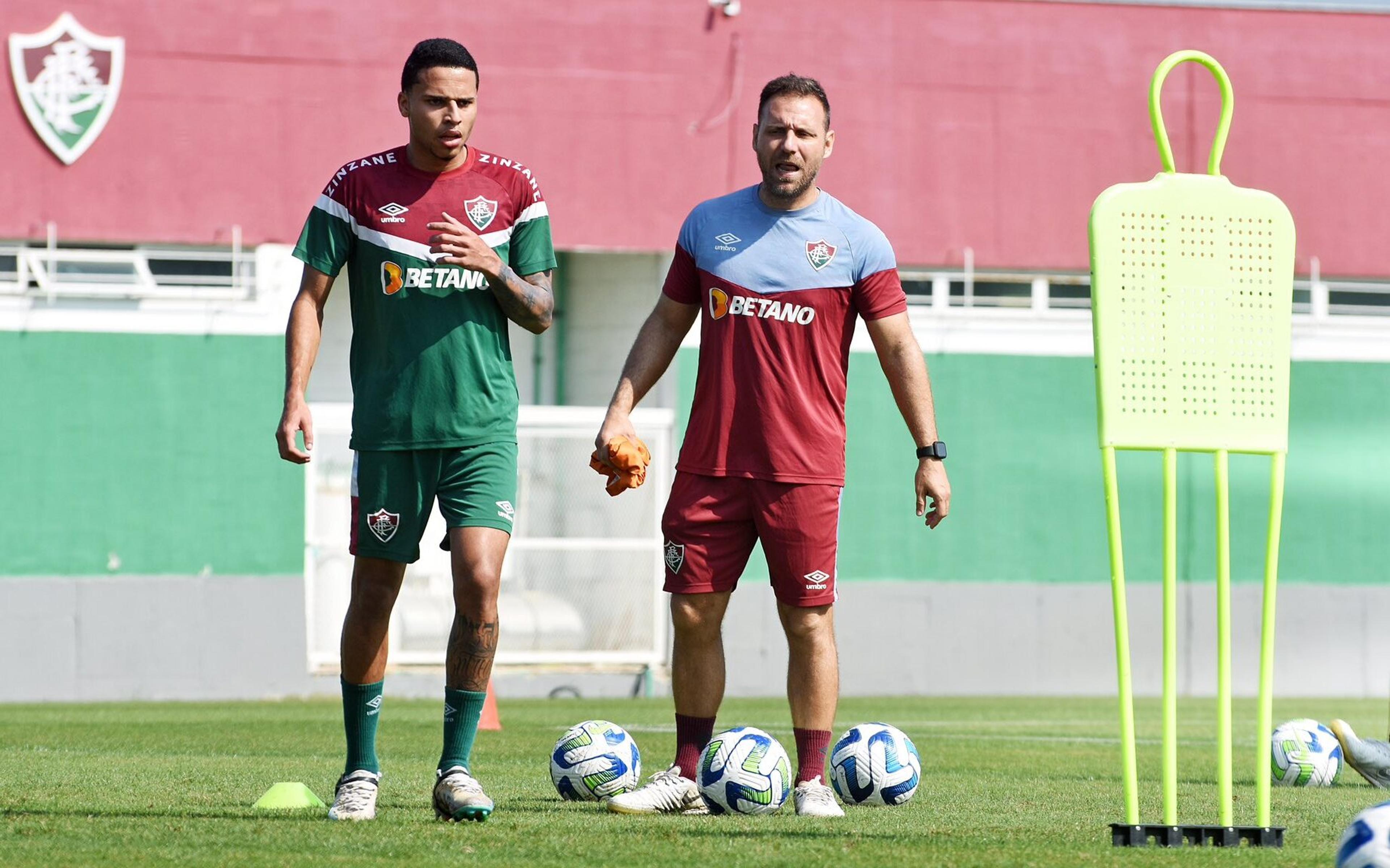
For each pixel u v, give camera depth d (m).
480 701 18.20
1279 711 56.78
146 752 30.61
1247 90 72.12
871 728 21.72
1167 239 16.41
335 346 67.94
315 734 36.75
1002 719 49.31
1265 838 16.47
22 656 61.47
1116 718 50.47
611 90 68.00
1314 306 72.50
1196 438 16.38
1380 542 70.75
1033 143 70.81
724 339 19.77
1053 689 68.69
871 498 67.94
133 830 16.73
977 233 70.25
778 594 19.97
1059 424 69.31
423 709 51.06
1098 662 69.00
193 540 62.78
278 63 65.69
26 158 64.06
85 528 62.19
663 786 19.56
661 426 67.38
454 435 17.98
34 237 63.88
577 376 71.88
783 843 16.14
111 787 22.41
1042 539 69.06
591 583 67.00
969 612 68.31
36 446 62.00
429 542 64.94
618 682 66.88
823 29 69.56
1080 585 69.06
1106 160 71.19
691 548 19.97
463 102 18.14
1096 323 16.25
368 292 18.19
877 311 19.91
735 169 68.75
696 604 20.05
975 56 70.50
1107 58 71.38
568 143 67.69
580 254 71.81
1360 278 72.94
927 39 70.25
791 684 20.09
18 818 17.89
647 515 67.50
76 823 17.42
